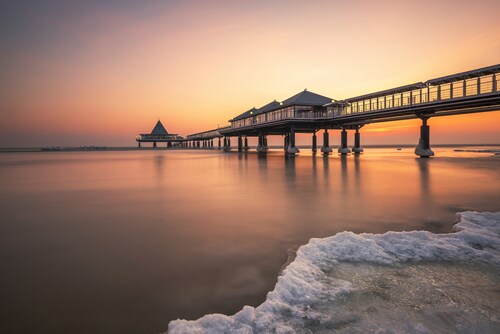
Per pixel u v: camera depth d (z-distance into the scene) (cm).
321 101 5934
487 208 1149
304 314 445
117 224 973
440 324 423
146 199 1448
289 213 1106
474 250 686
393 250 692
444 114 4066
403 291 516
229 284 542
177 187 1866
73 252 713
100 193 1659
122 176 2614
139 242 784
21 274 591
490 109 3512
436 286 533
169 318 438
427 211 1109
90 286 538
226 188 1791
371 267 609
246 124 8325
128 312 454
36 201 1426
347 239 746
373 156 5725
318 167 3188
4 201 1432
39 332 406
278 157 5581
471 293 509
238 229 898
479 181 1945
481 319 434
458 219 981
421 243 726
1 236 849
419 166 3159
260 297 498
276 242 773
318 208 1188
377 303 479
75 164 4416
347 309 460
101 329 412
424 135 4531
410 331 406
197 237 822
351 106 5138
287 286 517
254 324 419
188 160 5166
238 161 4553
